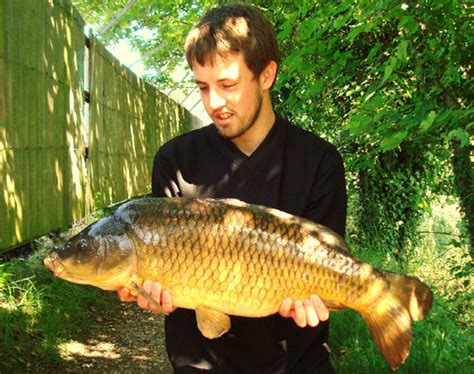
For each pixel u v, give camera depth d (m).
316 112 6.55
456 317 4.66
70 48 6.73
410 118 2.91
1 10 4.54
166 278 1.94
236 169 2.19
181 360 2.13
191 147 2.27
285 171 2.20
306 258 1.96
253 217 1.97
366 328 4.17
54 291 5.41
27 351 4.47
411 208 7.10
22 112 5.06
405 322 1.97
